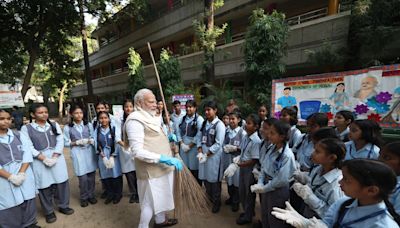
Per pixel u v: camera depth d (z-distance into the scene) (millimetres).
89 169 3471
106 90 19891
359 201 1183
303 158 2516
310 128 2523
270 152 2211
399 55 5027
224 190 3889
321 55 5797
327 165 1688
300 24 7148
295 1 8297
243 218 2773
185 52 12281
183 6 11375
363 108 3334
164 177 2463
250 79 5715
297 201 2408
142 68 11570
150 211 2441
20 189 2531
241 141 2912
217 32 7023
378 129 2113
